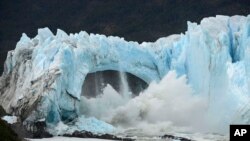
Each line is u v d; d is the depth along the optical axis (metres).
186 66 196.38
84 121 174.88
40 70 180.00
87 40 193.75
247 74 168.12
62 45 181.00
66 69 174.38
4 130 140.75
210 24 194.00
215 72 181.62
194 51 190.50
